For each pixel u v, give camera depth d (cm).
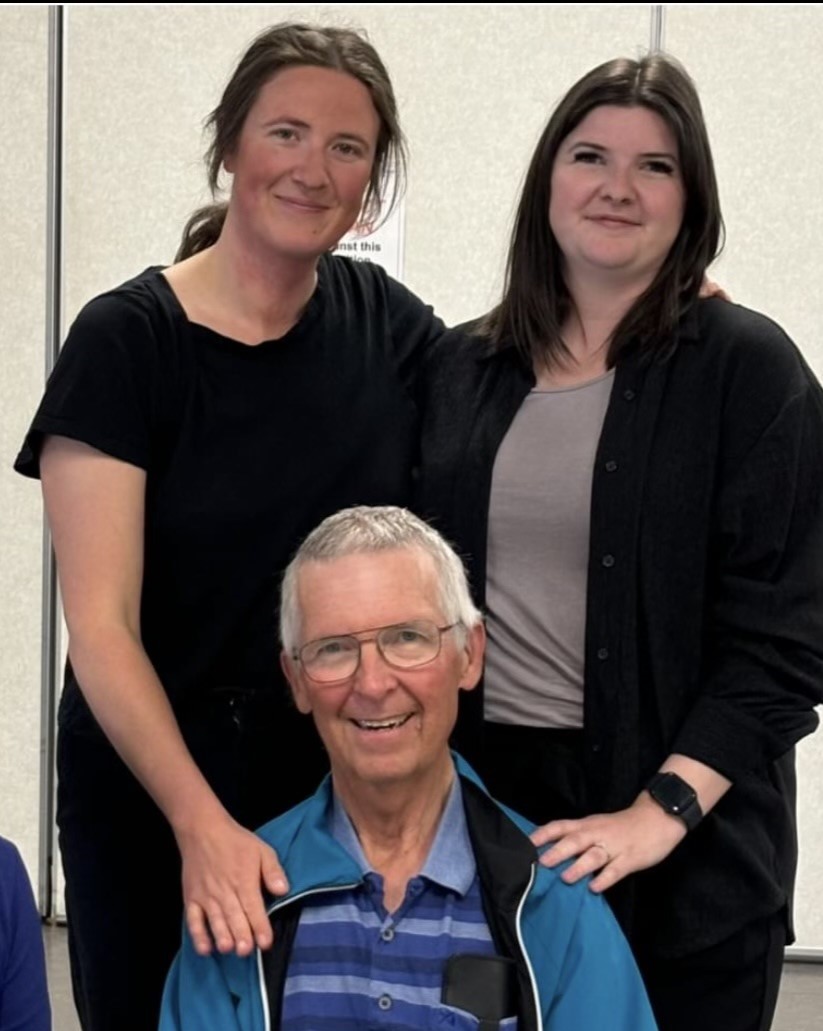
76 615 170
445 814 162
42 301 354
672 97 173
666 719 174
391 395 193
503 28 343
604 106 174
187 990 159
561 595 179
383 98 179
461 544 183
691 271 179
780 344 175
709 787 169
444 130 346
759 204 346
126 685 164
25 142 349
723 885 174
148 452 176
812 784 358
